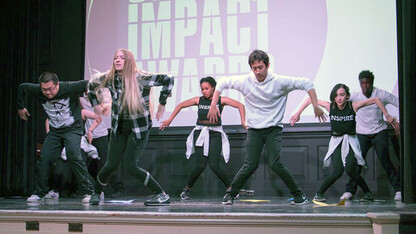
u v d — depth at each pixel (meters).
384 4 4.64
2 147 5.02
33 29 5.17
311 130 4.72
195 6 5.11
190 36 5.09
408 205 3.21
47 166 4.04
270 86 3.27
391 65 4.58
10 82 5.07
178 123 5.04
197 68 5.04
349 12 4.73
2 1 5.15
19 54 5.09
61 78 5.31
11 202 3.79
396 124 4.25
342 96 3.89
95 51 5.29
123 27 5.26
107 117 5.02
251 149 3.30
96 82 3.33
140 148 3.27
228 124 4.93
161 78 3.24
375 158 4.59
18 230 2.66
